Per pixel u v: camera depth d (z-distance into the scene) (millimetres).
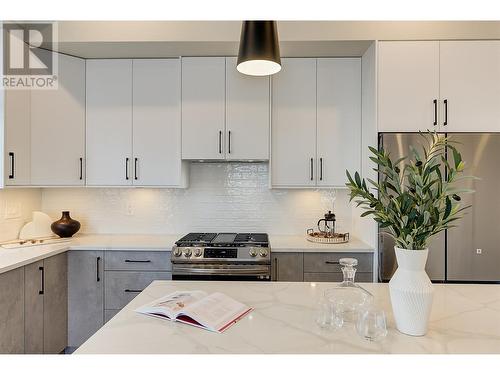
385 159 1155
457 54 2568
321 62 2906
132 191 3277
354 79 2895
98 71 2938
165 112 2945
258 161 3086
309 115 2900
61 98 2801
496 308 1339
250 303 1405
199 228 3277
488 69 2561
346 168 2891
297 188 3010
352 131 2889
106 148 2939
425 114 2564
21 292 2150
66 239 2916
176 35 2615
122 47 2713
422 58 2574
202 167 3279
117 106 2939
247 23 1564
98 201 3271
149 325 1175
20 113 2549
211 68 2895
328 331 1139
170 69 2943
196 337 1087
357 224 3061
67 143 2834
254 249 2572
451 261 2457
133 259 2674
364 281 2629
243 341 1063
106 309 2672
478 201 2445
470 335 1106
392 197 1128
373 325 1085
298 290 1580
